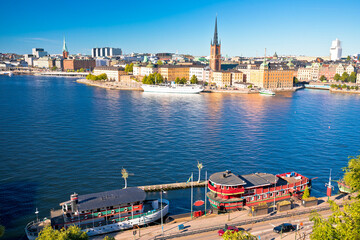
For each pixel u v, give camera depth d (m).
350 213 62.19
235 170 126.44
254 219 85.44
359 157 74.00
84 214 82.50
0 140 157.12
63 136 166.62
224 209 93.06
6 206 94.56
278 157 142.25
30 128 181.88
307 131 189.25
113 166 127.19
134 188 92.06
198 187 112.12
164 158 137.50
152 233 79.25
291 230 79.06
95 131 178.00
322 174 124.69
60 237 63.25
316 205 94.62
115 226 84.06
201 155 142.25
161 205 91.12
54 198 100.00
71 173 119.25
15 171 119.94
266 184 99.00
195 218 87.69
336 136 178.88
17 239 79.62
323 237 58.69
